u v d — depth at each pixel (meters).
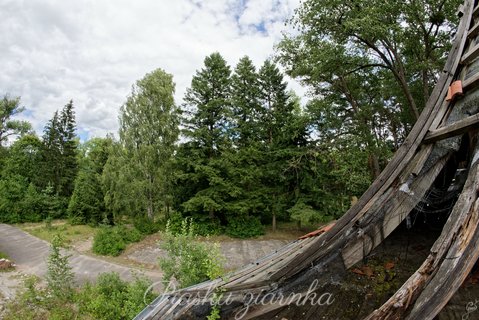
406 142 3.38
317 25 13.05
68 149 32.69
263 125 21.08
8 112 34.97
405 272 3.58
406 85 13.11
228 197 19.48
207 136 19.00
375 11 11.66
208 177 18.86
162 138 19.84
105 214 22.97
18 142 34.31
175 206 20.81
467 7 4.93
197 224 19.17
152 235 18.86
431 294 1.97
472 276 3.17
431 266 2.20
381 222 3.01
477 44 4.05
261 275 3.63
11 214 25.78
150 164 19.05
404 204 3.04
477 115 2.66
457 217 2.33
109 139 20.70
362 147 14.55
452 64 4.02
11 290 11.59
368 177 15.01
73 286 11.80
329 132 15.80
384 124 18.11
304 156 18.02
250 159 19.55
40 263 15.14
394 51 12.90
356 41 13.35
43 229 22.62
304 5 12.82
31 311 9.80
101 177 22.22
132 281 12.25
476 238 2.05
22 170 31.44
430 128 3.36
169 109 20.12
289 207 19.73
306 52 14.14
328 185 18.44
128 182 19.14
